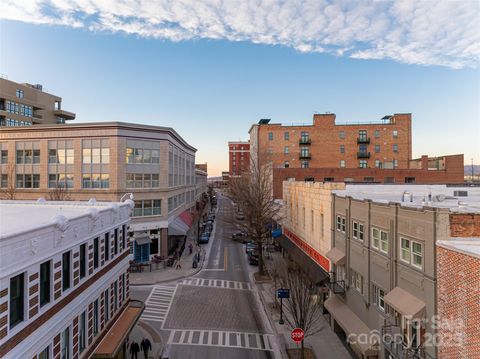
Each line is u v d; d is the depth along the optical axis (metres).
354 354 17.77
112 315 16.14
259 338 20.16
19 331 8.76
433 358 11.63
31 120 70.88
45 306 10.16
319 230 25.55
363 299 17.41
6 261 8.23
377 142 69.44
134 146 39.25
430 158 65.25
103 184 38.25
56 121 79.06
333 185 23.98
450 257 10.95
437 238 11.79
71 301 11.79
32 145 39.97
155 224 39.88
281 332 20.59
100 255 14.70
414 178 56.75
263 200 37.47
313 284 23.27
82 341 12.85
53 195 37.25
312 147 69.56
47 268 10.55
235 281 31.75
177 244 47.81
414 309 12.35
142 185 39.69
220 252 44.75
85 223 13.08
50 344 10.29
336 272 21.80
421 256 12.69
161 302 25.98
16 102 67.12
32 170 39.94
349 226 19.66
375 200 18.14
